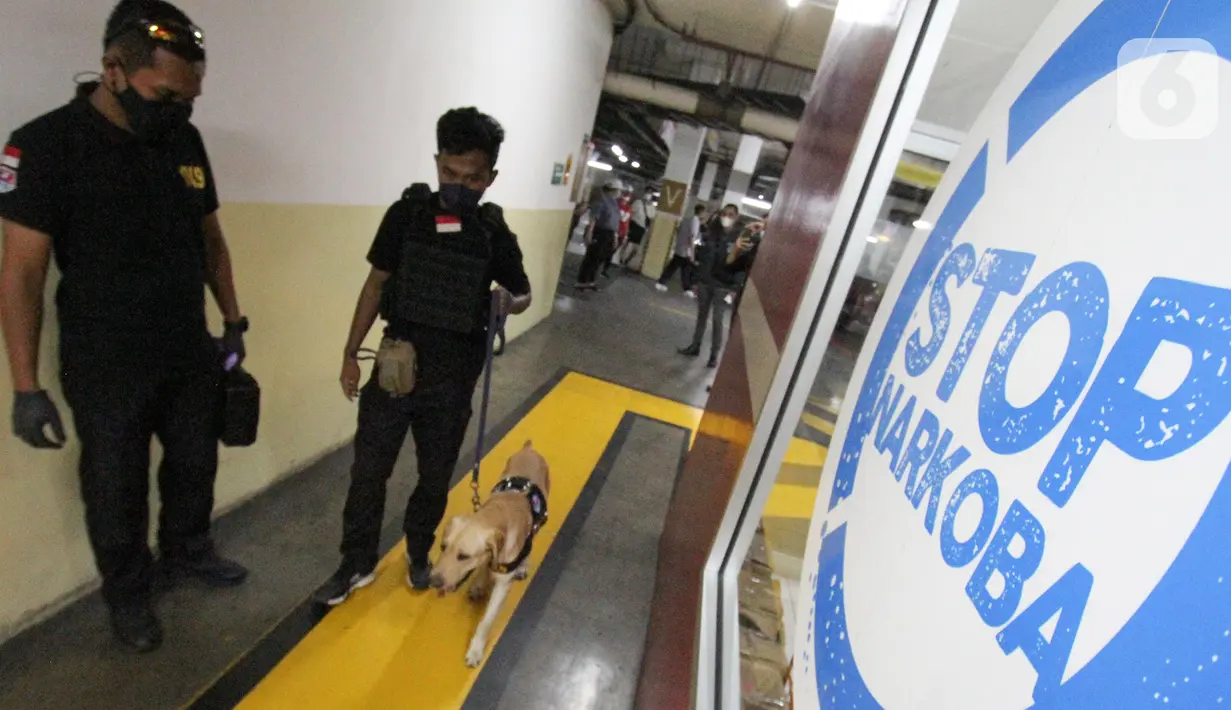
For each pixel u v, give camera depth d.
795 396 1.33
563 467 3.55
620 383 5.22
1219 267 0.39
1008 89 0.82
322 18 2.26
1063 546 0.45
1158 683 0.36
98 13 1.57
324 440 3.02
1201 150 0.43
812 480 1.50
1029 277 0.61
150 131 1.45
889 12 1.32
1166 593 0.37
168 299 1.62
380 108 2.74
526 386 4.61
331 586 2.11
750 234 6.14
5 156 1.33
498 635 2.21
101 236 1.46
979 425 0.61
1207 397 0.38
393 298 1.92
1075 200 0.57
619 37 8.42
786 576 1.43
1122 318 0.47
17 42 1.41
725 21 6.19
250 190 2.15
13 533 1.68
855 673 0.70
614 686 2.13
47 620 1.82
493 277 2.03
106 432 1.58
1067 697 0.41
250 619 2.03
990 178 0.78
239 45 1.95
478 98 3.61
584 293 8.82
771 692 1.07
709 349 7.25
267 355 2.46
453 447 2.09
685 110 8.34
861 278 1.32
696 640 1.40
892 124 1.19
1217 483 0.36
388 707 1.85
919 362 0.82
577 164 6.23
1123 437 0.43
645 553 2.92
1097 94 0.59
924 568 0.63
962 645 0.53
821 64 2.49
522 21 3.87
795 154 2.38
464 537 1.82
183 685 1.76
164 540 2.04
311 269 2.58
